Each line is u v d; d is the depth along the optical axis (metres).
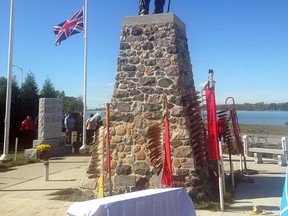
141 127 8.80
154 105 8.79
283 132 31.45
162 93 8.80
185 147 8.41
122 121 8.95
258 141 22.62
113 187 8.66
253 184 10.37
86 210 3.93
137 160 8.69
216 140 7.88
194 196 8.06
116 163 8.79
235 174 11.53
